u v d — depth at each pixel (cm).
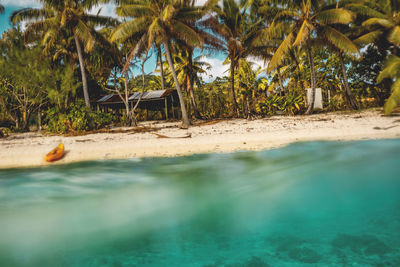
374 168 726
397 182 619
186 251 389
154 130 1675
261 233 427
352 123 1334
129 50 2127
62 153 1070
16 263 389
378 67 2267
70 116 1834
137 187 714
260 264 334
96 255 399
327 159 829
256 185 669
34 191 714
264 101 2336
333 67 2722
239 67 2542
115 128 2002
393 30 1797
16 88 2367
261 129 1379
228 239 417
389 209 477
